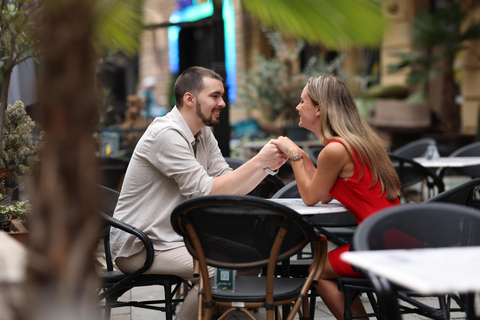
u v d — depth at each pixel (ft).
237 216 11.87
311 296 15.16
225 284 12.66
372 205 13.85
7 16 13.84
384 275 7.57
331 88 14.43
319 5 6.47
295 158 14.74
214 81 15.79
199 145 16.97
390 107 59.31
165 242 14.89
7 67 14.78
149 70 84.28
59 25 5.46
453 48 57.41
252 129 73.15
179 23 25.73
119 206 15.53
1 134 14.93
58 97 5.44
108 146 32.24
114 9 6.78
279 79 47.37
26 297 5.63
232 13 7.70
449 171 40.40
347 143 13.80
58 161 5.51
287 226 11.82
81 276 5.61
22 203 19.36
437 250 8.95
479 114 53.31
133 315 19.12
